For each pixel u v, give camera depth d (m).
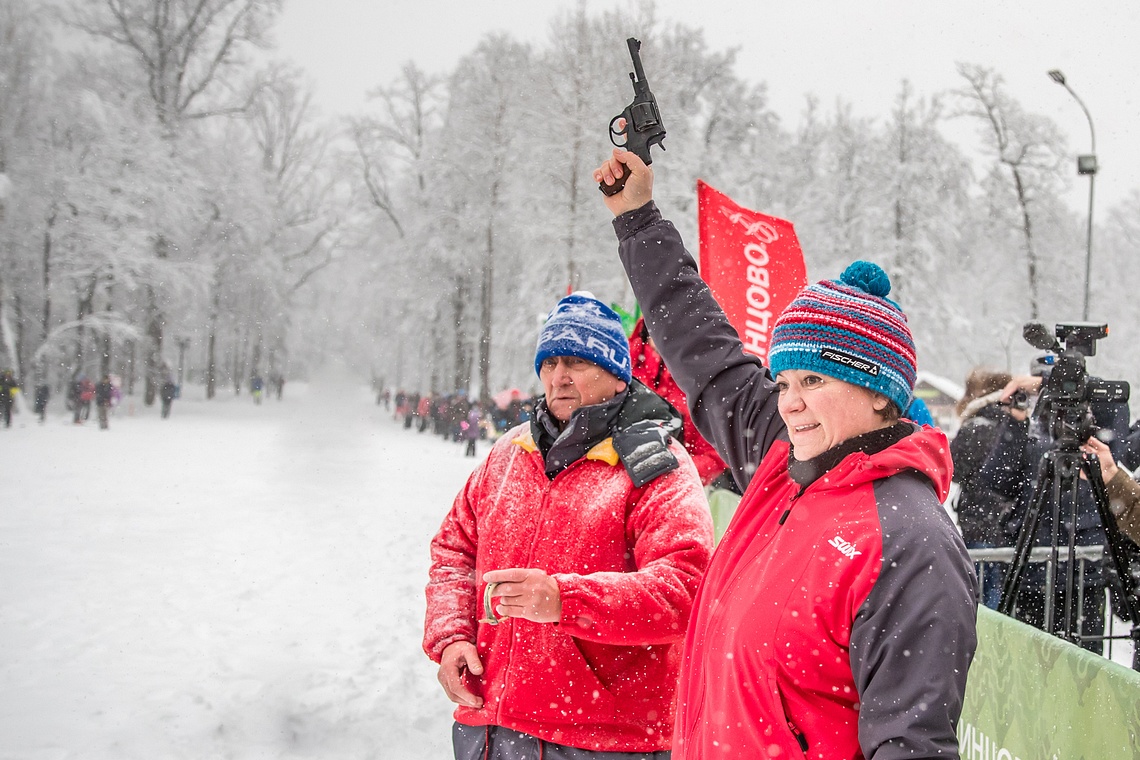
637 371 4.00
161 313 37.00
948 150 32.22
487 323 33.31
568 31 26.48
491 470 2.53
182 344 47.84
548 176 27.20
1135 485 2.91
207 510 10.52
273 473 15.00
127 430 24.41
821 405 1.53
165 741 3.83
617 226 2.30
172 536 8.77
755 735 1.45
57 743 3.76
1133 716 1.96
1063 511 3.12
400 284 39.81
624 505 2.29
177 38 37.59
